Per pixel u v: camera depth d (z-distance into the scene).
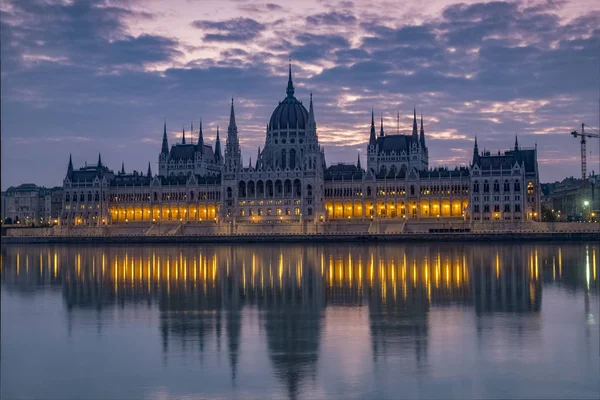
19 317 91.00
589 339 74.00
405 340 74.50
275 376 62.53
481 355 68.00
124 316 91.12
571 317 86.06
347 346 72.38
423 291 110.06
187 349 72.31
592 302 97.75
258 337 77.06
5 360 68.88
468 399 56.31
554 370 62.94
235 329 81.56
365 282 122.94
